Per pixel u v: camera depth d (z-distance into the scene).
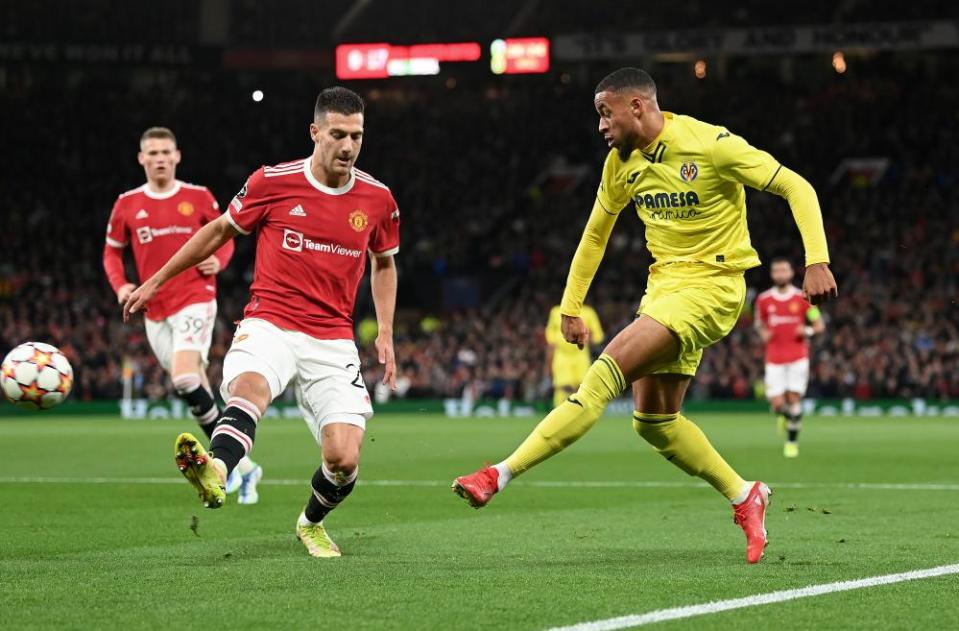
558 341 42.31
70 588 10.01
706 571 10.98
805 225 11.05
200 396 18.16
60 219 72.31
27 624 8.52
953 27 67.25
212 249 12.01
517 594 9.70
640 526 14.80
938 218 67.88
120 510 16.53
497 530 14.41
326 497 12.02
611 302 65.19
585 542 13.24
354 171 12.11
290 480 21.73
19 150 75.38
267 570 11.03
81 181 74.69
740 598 9.50
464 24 77.25
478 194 78.31
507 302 66.50
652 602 9.34
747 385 57.03
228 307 64.75
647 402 11.97
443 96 83.69
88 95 77.88
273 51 75.06
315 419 12.02
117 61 72.75
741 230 11.92
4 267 65.94
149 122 77.62
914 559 11.77
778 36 69.81
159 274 11.95
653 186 11.89
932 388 55.28
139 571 10.98
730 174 11.52
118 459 27.06
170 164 18.47
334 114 11.59
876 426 43.12
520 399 58.28
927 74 78.38
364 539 13.53
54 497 18.41
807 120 76.88
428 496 18.83
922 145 74.25
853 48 68.81
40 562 11.62
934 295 60.78
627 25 74.94
